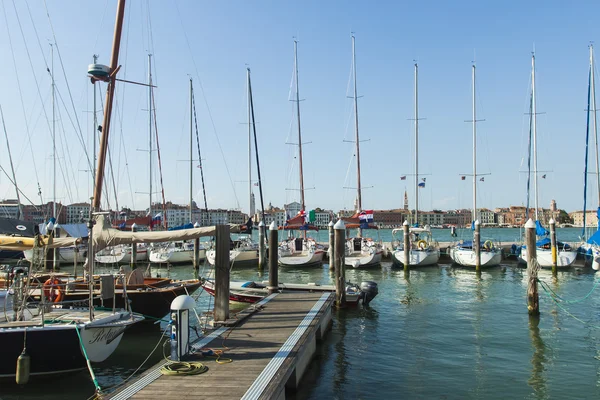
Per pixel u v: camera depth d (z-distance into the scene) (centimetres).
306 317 1534
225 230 1463
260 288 2245
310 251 4147
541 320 1947
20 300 1318
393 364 1364
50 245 1539
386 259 4616
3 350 1140
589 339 1652
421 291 2750
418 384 1204
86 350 1209
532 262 2036
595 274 3538
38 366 1166
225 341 1209
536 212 4316
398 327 1820
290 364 1009
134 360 1398
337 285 2102
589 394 1145
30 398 1103
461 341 1619
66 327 1173
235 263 4053
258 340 1220
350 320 1942
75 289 1734
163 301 1777
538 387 1189
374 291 2200
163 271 3862
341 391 1151
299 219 4438
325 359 1404
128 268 2052
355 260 3888
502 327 1822
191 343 1180
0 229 1520
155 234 1501
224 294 1451
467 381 1229
